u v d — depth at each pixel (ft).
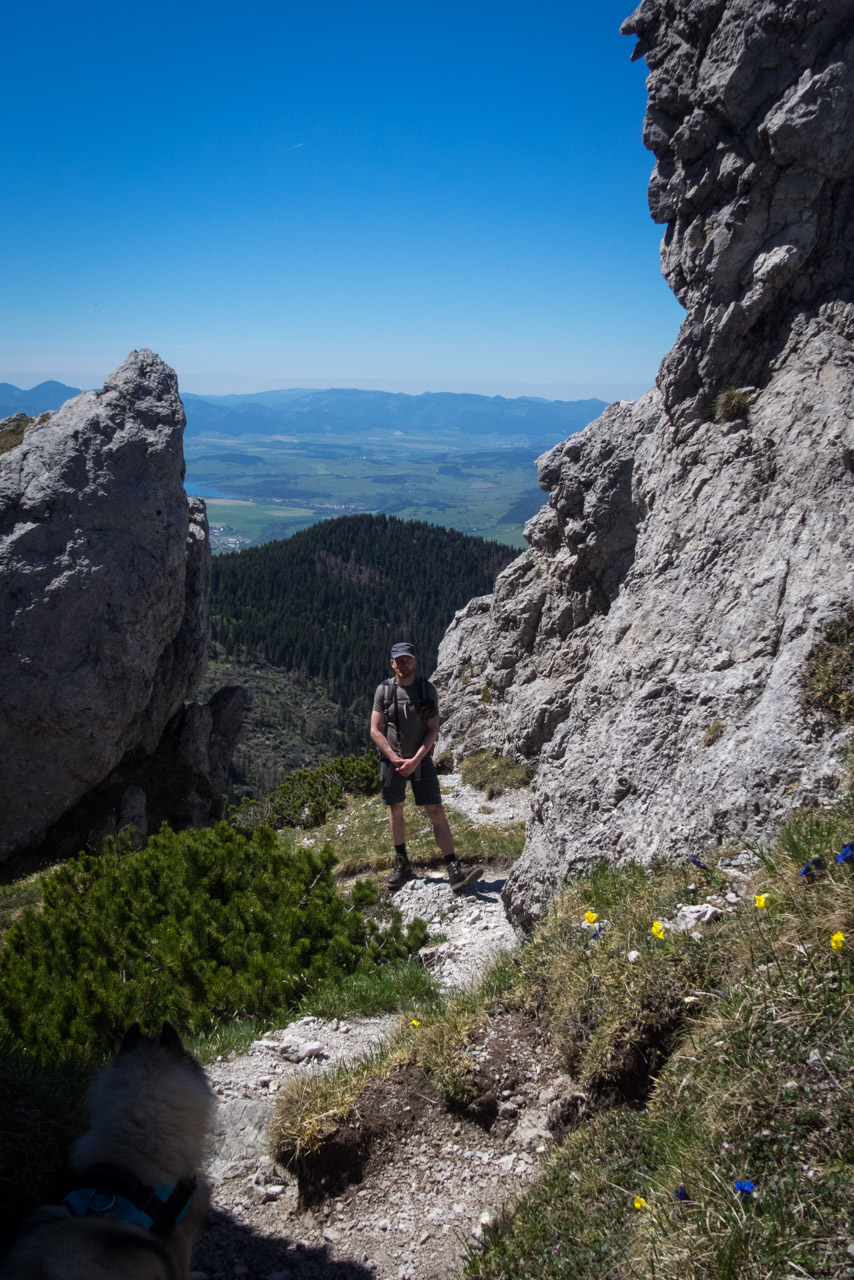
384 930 29.55
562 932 17.76
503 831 40.19
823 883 12.76
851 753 16.29
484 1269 11.12
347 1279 12.37
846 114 24.26
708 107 27.12
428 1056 16.26
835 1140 9.27
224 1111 17.39
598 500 50.70
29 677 81.82
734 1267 8.46
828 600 18.98
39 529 84.79
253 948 26.55
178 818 92.94
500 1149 14.28
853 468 20.92
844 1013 10.52
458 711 62.69
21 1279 8.52
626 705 22.99
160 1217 9.87
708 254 27.58
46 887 33.37
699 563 23.73
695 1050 12.11
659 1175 10.57
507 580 62.34
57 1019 21.91
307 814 63.87
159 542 88.53
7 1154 12.17
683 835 18.62
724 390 27.07
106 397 91.61
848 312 24.27
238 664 552.00
